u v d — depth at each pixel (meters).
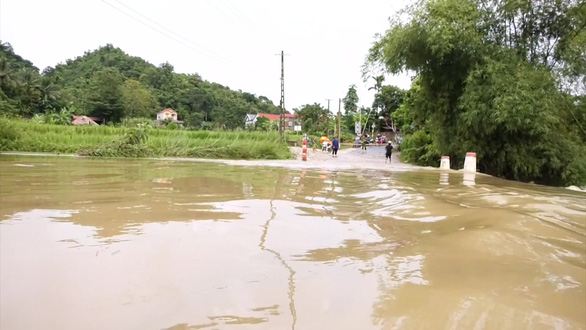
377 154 33.66
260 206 3.87
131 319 1.51
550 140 13.90
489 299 1.80
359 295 1.81
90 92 80.81
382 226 3.21
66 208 3.43
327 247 2.55
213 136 22.69
